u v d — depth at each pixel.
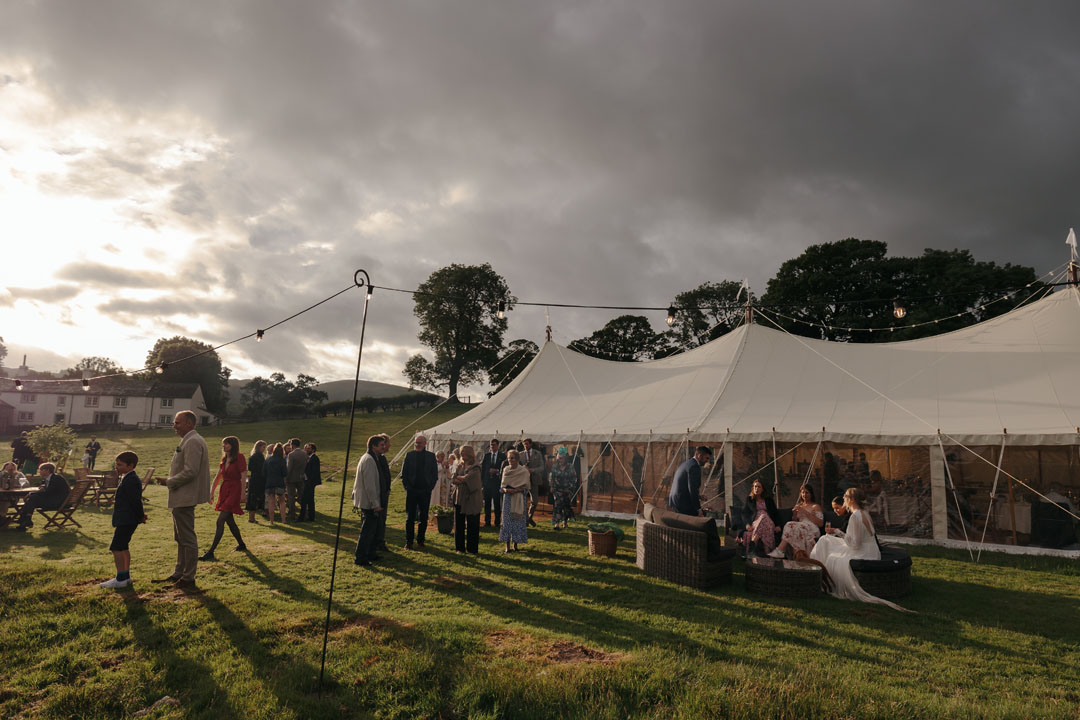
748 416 12.44
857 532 7.01
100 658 4.41
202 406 64.44
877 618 6.07
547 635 5.13
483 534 10.76
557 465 12.08
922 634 5.58
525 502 9.26
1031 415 10.52
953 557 9.48
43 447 19.83
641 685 4.01
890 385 12.70
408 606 6.02
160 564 7.43
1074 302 13.52
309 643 4.77
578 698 3.84
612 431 13.13
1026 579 7.99
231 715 3.63
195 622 5.13
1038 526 9.87
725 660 4.75
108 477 13.63
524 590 6.78
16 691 3.89
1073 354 12.08
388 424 44.16
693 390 14.13
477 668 4.23
